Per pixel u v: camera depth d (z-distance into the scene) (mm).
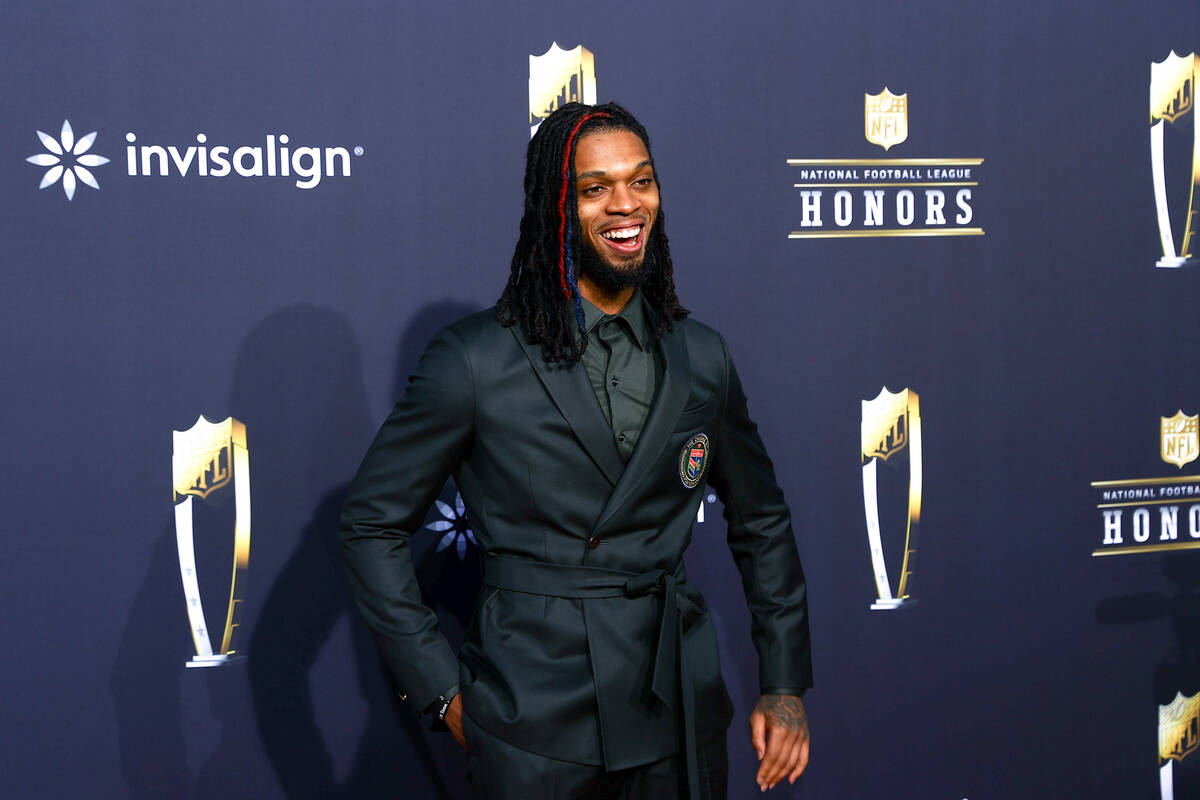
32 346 1504
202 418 1569
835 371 1790
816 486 1795
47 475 1521
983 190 1831
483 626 1207
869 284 1795
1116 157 1885
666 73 1688
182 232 1543
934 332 1827
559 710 1146
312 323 1595
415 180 1614
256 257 1570
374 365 1619
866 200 1783
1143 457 1935
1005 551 1884
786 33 1730
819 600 1812
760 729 1293
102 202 1514
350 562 1216
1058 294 1876
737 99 1717
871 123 1774
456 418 1185
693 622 1268
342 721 1654
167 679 1583
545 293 1205
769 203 1742
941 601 1862
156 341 1546
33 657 1532
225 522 1588
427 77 1607
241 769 1620
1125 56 1876
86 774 1562
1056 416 1890
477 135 1631
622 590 1192
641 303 1266
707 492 1778
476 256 1643
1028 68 1835
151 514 1562
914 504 1838
